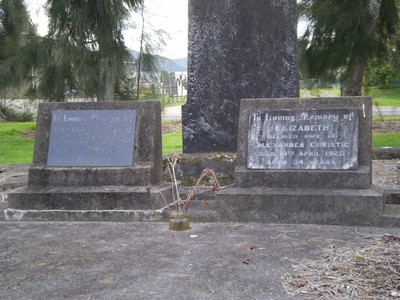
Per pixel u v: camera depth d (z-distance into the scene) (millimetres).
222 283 3502
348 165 5016
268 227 4875
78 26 12891
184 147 6883
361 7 13438
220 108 6777
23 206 5402
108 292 3381
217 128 6789
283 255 4031
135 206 5227
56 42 13242
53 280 3609
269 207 5039
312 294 3309
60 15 12977
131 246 4340
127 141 5449
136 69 14102
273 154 5199
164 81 15078
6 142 14953
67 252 4215
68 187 5430
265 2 6656
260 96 6695
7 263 3980
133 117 5512
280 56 6660
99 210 5254
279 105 5320
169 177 6379
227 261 3920
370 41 13781
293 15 6613
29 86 14906
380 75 24312
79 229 4922
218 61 6770
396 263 3775
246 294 3324
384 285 3395
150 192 5215
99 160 5441
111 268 3816
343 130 5094
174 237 4590
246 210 5094
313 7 14000
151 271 3738
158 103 5652
